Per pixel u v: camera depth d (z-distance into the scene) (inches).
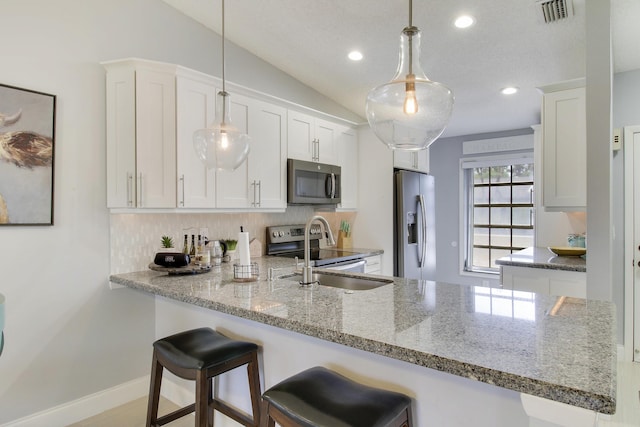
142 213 100.7
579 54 113.1
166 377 102.7
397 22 104.3
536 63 119.3
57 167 88.6
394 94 53.8
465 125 187.0
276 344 72.2
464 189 211.3
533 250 151.6
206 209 103.8
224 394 83.0
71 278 91.5
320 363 64.8
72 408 91.9
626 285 129.9
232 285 81.9
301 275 97.6
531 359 40.0
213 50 120.5
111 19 97.4
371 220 158.4
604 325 52.1
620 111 132.8
